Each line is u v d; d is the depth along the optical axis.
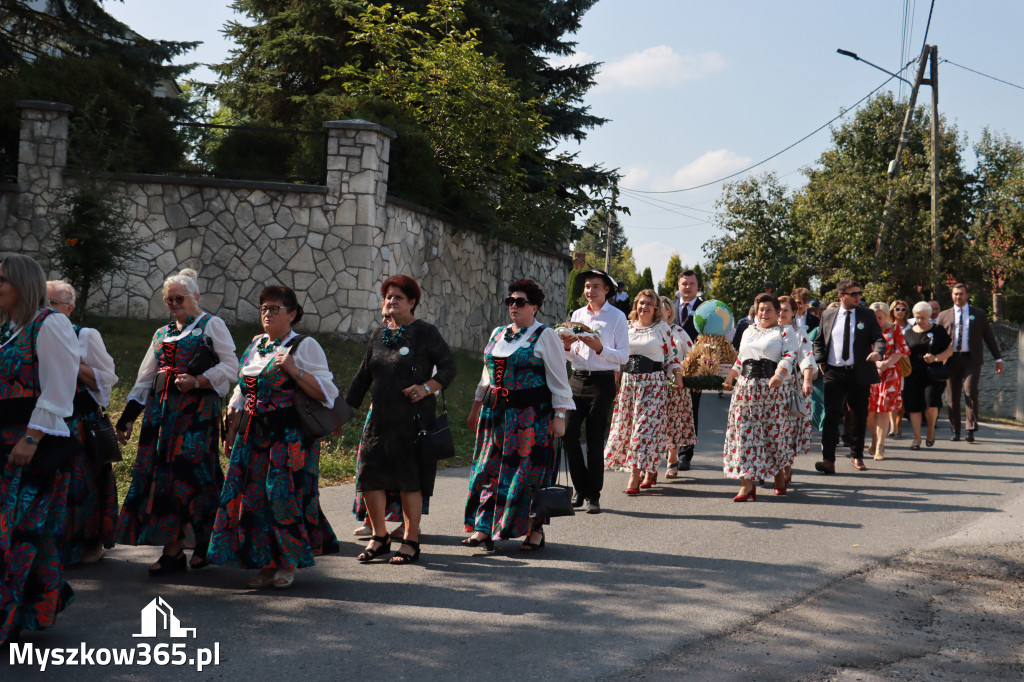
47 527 4.17
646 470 8.07
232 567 5.58
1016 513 7.52
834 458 9.76
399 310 5.78
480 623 4.61
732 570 5.68
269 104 20.23
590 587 5.28
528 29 23.84
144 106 14.85
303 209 13.53
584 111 24.73
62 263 12.05
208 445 5.43
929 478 9.38
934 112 24.36
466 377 13.89
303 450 5.14
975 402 12.80
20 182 13.30
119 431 5.55
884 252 26.84
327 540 5.30
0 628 3.93
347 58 18.92
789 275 27.52
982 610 4.98
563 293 22.73
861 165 36.16
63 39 18.27
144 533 5.35
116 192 12.55
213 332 5.44
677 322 10.64
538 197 17.64
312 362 5.18
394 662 4.07
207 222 13.59
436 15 17.22
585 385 7.44
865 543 6.43
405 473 5.73
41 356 4.09
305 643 4.29
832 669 4.07
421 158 15.02
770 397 8.07
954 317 12.89
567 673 3.96
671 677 3.93
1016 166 37.62
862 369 9.73
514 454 6.02
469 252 16.95
